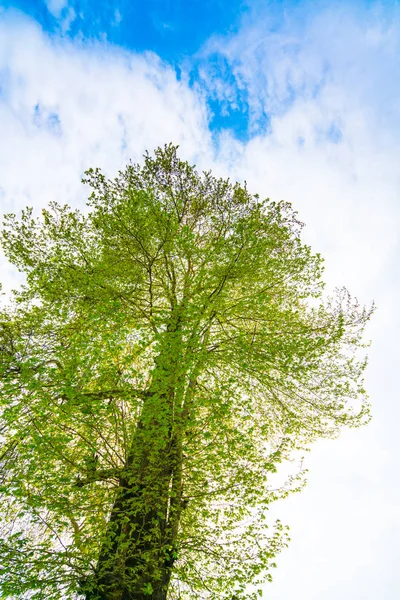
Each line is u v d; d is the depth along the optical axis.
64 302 9.99
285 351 9.22
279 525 7.22
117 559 6.45
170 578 7.13
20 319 9.54
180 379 8.03
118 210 9.89
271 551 6.95
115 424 7.48
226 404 7.55
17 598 6.25
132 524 6.61
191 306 8.73
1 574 5.88
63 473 6.95
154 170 11.32
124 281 10.48
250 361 9.41
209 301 9.58
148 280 10.91
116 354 7.81
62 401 8.11
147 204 10.23
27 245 10.73
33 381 7.02
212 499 7.55
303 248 11.25
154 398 7.37
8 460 7.57
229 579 6.63
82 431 7.71
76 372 7.62
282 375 10.12
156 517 7.32
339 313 10.79
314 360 9.58
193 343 8.25
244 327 11.58
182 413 8.64
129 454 7.67
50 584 6.07
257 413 11.68
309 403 10.70
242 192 11.55
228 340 9.87
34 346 8.76
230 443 7.29
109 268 10.34
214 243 10.34
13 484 6.52
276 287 11.27
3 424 7.62
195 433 7.45
